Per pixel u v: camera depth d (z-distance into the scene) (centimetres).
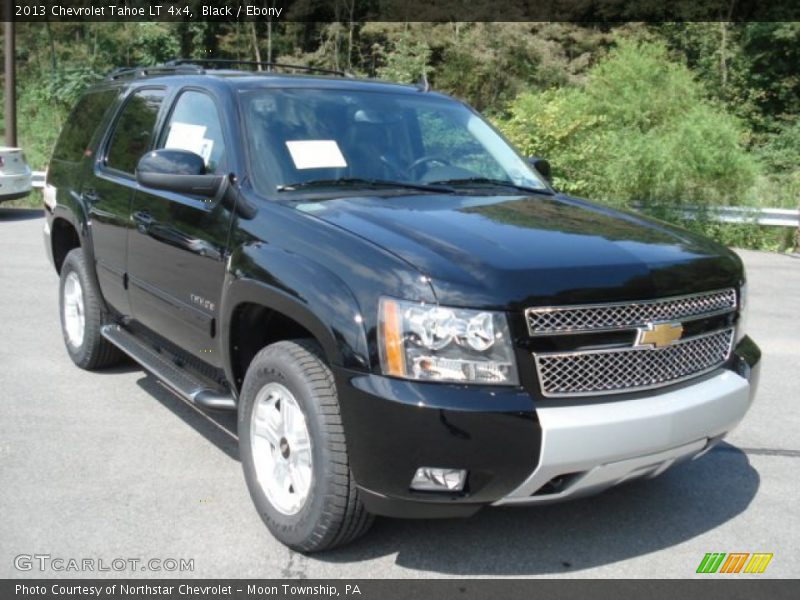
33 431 466
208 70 484
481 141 479
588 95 1670
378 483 302
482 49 2883
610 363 310
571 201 431
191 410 507
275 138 407
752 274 1058
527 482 297
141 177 392
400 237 323
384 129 441
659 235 367
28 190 1394
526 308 295
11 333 669
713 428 336
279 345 346
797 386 603
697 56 2989
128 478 409
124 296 497
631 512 392
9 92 1822
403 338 294
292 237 345
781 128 2659
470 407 287
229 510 379
